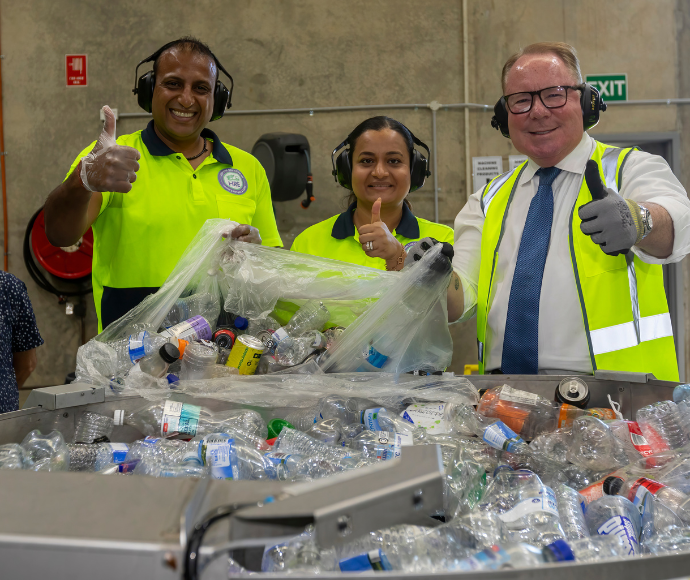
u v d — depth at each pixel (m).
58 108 3.39
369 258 1.93
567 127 1.51
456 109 3.42
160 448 1.04
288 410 1.25
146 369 1.29
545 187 1.59
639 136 3.40
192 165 2.00
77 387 1.15
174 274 1.45
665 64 3.40
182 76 1.84
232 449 0.96
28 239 3.34
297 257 1.48
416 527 0.75
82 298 3.41
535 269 1.54
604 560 0.51
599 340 1.45
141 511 0.50
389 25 3.40
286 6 3.39
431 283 1.31
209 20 3.39
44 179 3.40
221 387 1.23
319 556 0.70
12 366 1.91
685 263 3.40
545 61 1.51
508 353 1.54
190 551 0.46
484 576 0.47
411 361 1.41
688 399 1.15
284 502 0.49
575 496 0.91
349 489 0.50
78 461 1.02
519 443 1.05
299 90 3.41
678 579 0.53
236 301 1.49
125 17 3.38
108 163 1.37
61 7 3.38
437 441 1.09
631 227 1.21
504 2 3.40
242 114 3.41
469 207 1.82
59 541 0.46
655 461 1.03
